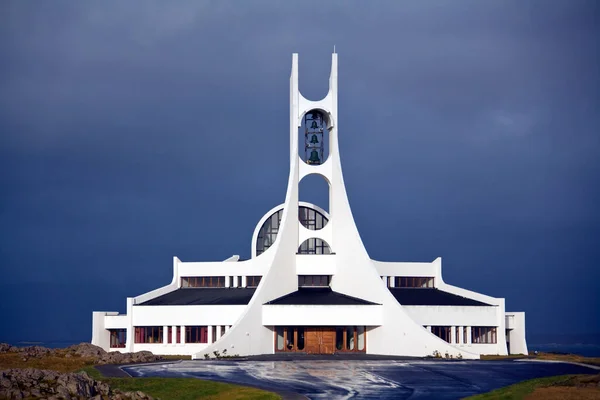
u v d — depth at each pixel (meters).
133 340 92.75
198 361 78.62
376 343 88.25
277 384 61.84
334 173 95.31
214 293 97.75
